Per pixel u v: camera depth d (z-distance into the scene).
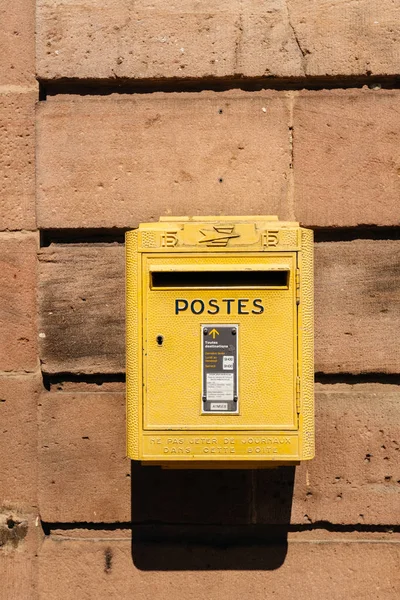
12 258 3.30
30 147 3.31
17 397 3.29
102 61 3.26
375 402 3.24
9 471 3.29
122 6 3.27
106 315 3.27
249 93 3.29
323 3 3.25
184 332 2.77
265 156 3.25
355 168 3.25
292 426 2.76
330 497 3.23
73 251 3.28
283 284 2.79
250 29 3.25
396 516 3.21
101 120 3.27
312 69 3.24
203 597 3.22
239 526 3.27
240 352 2.76
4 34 3.31
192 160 3.26
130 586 3.24
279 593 3.21
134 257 2.78
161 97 3.30
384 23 3.25
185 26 3.26
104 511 3.26
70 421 3.28
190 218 2.88
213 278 2.80
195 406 2.77
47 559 3.25
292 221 3.07
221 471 3.25
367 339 3.24
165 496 3.25
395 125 3.25
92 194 3.27
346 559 3.22
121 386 3.29
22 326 3.30
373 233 3.29
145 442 2.77
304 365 2.77
